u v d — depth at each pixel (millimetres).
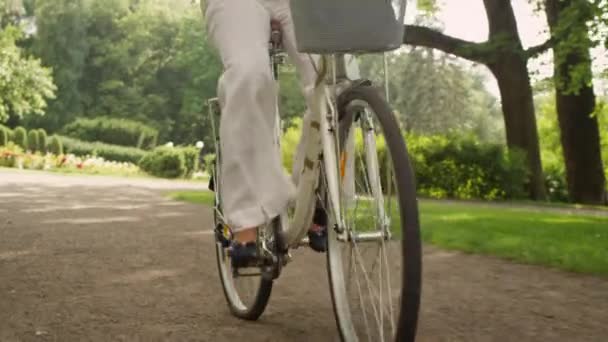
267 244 3037
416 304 2098
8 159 29203
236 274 3244
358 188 2447
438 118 52000
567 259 5344
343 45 2320
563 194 26562
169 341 3193
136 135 46562
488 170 19391
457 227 7574
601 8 16406
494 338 3238
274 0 2820
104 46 58125
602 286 4461
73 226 8008
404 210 2094
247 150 2742
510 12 20672
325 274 4898
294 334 3307
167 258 5660
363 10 2287
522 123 20672
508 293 4258
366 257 2473
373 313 2447
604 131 37469
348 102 2461
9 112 53094
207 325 3479
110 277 4793
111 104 57719
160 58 61062
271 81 2748
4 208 10234
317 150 2633
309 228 2980
